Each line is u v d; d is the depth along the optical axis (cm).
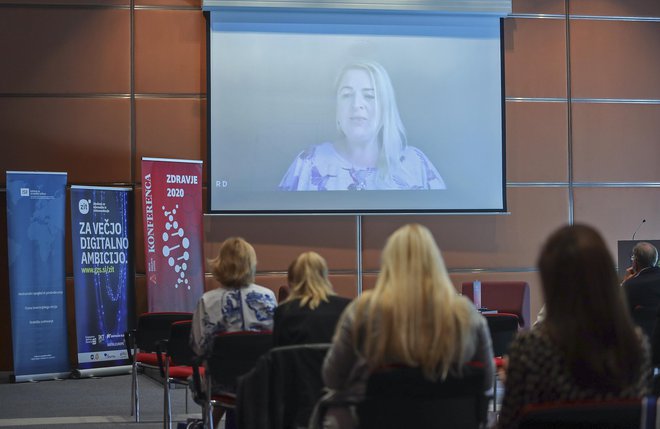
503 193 869
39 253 776
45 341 778
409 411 248
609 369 200
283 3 834
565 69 891
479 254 876
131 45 836
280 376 332
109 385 747
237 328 423
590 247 203
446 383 246
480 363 257
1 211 819
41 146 822
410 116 859
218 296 426
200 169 817
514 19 884
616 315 201
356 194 853
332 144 851
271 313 431
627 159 900
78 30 829
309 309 367
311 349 334
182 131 840
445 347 244
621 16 902
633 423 189
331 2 839
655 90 906
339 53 852
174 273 796
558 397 204
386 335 246
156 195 792
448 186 863
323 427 274
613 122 898
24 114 821
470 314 254
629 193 900
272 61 842
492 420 430
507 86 882
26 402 667
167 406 496
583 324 201
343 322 258
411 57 860
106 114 831
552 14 890
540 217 886
